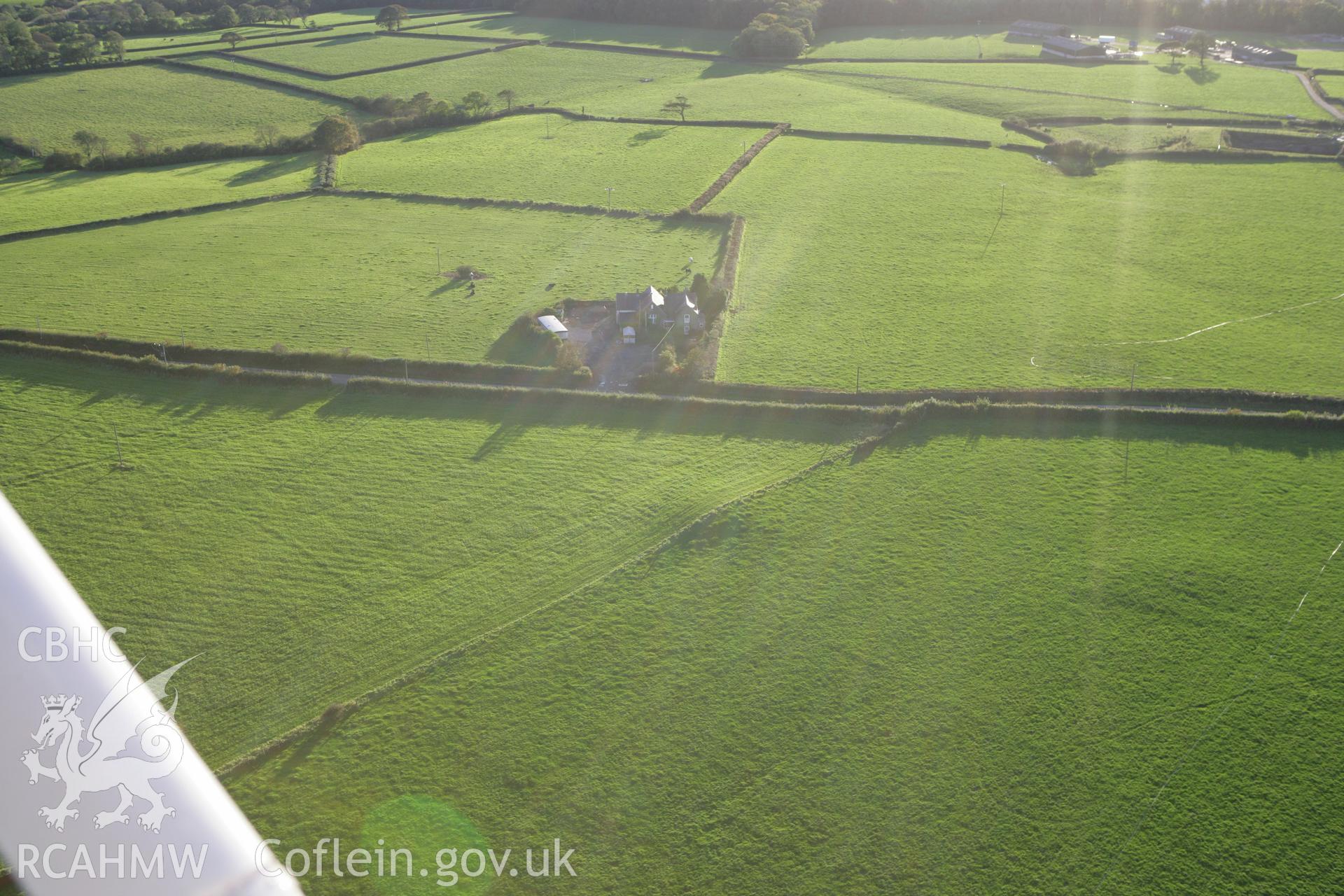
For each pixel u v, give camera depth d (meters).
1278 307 91.81
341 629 53.16
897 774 44.44
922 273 101.94
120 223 118.69
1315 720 46.62
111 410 76.69
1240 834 41.28
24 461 69.44
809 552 59.44
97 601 55.19
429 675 50.00
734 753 45.53
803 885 39.44
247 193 130.12
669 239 112.19
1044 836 41.47
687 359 81.94
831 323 90.50
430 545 60.25
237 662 50.72
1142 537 59.97
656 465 69.12
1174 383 78.12
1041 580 56.50
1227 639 51.75
